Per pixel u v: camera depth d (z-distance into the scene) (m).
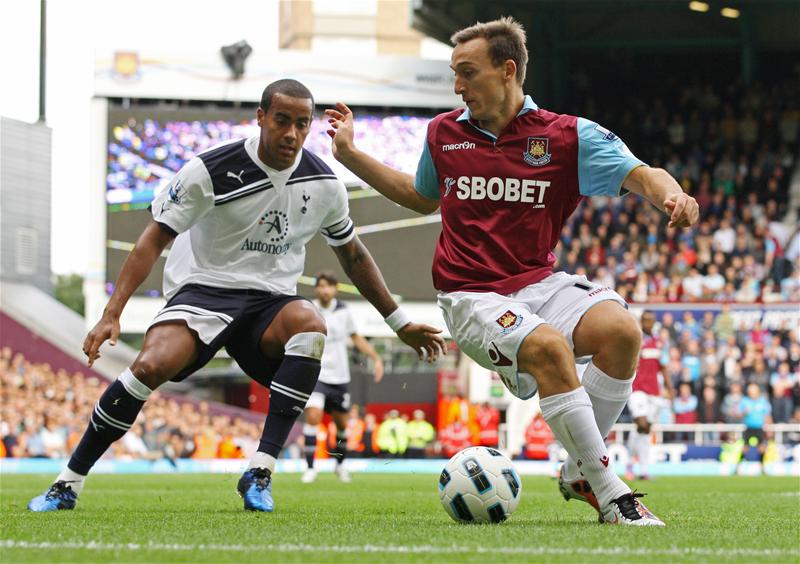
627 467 24.02
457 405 33.91
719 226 37.81
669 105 41.38
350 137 8.35
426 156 8.02
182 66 35.19
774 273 36.62
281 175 8.43
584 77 42.03
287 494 14.25
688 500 13.30
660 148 40.25
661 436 33.44
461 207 7.75
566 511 9.55
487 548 5.61
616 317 7.36
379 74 35.91
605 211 38.16
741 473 30.84
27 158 42.34
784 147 39.47
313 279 35.38
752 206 38.28
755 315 34.16
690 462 32.19
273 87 8.25
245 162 8.35
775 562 5.18
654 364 21.92
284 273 8.74
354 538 6.13
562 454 27.56
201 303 8.41
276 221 8.53
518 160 7.64
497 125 7.71
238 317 8.48
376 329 35.56
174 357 8.21
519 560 5.13
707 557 5.32
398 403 37.59
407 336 9.02
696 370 33.62
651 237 37.59
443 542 5.90
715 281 36.47
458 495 7.41
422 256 35.00
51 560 5.17
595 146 7.59
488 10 38.53
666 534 6.43
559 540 6.00
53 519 7.45
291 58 35.69
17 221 41.94
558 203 7.73
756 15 40.06
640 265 37.16
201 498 12.56
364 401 37.59
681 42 41.28
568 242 38.00
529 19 40.16
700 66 42.31
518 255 7.65
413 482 19.50
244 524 7.14
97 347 7.93
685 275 36.69
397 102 35.97
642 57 42.38
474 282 7.65
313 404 18.61
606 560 5.15
